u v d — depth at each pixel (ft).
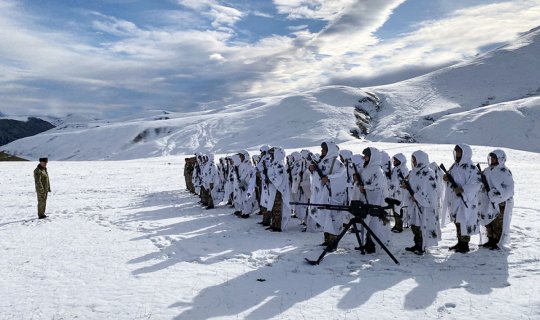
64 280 24.63
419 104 535.19
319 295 21.24
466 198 29.04
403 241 33.96
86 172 123.75
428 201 29.07
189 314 19.16
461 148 29.86
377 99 561.84
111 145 620.08
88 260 29.07
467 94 557.33
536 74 588.50
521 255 27.76
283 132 464.24
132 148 542.98
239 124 520.83
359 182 29.73
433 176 29.43
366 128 467.52
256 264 27.40
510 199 29.81
